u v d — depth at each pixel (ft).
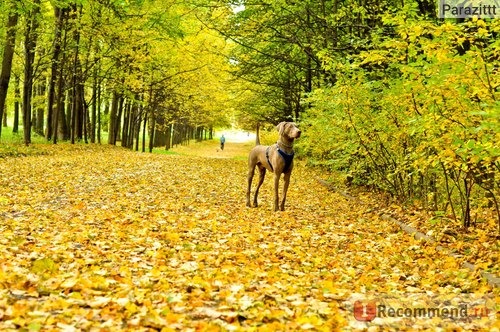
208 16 69.26
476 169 23.89
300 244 25.63
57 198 35.96
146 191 41.75
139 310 14.06
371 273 20.08
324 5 61.05
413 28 22.18
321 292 17.02
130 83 93.50
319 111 43.65
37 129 120.78
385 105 33.32
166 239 25.02
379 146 38.19
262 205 39.83
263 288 17.22
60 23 80.48
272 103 108.68
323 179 62.08
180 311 14.33
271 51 72.95
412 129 26.05
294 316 14.52
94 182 44.55
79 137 108.78
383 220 33.65
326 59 41.96
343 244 25.95
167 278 17.92
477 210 27.37
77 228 25.79
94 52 91.81
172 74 102.22
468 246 23.98
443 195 32.22
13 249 20.26
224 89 109.70
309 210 38.17
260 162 38.37
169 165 68.08
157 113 132.67
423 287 18.45
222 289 17.03
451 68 21.65
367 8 51.29
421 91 24.59
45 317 12.81
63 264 18.97
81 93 102.01
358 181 44.86
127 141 126.82
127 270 18.43
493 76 20.98
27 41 77.61
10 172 46.85
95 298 14.82
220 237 26.27
